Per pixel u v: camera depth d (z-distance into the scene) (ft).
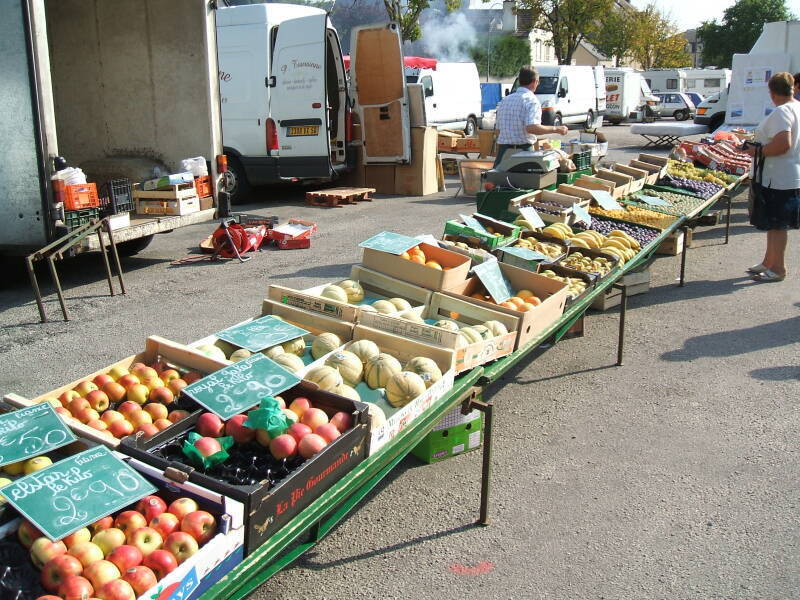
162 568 7.13
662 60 200.34
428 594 10.44
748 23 224.94
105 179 29.19
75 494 7.64
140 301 23.16
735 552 11.37
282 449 8.76
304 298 13.76
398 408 10.90
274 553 7.94
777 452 14.40
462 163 43.80
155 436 8.94
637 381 17.89
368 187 46.24
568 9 129.49
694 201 30.09
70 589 6.71
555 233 22.12
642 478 13.52
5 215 22.08
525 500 12.84
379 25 41.47
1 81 21.15
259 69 39.37
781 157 24.52
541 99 82.89
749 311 22.94
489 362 13.19
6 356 18.54
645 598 10.36
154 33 28.40
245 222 31.83
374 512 12.45
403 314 14.17
